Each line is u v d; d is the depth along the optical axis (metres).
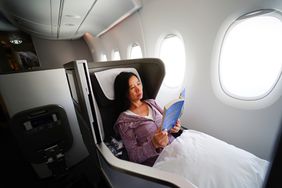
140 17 2.04
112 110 1.20
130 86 1.15
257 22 0.98
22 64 5.00
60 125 1.52
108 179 0.96
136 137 1.07
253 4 0.95
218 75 1.27
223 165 0.77
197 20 1.33
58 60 5.63
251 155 0.90
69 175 1.67
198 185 0.71
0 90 1.22
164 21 1.69
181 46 1.62
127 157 1.11
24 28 4.12
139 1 1.84
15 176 1.71
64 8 2.25
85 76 0.82
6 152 2.21
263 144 1.10
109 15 2.43
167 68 1.87
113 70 1.23
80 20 2.99
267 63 0.99
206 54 1.33
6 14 3.16
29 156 1.42
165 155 0.90
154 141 0.92
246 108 1.14
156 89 1.37
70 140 1.62
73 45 5.84
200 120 1.56
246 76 1.11
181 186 0.51
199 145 0.91
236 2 1.03
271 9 0.89
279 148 0.44
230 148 0.91
